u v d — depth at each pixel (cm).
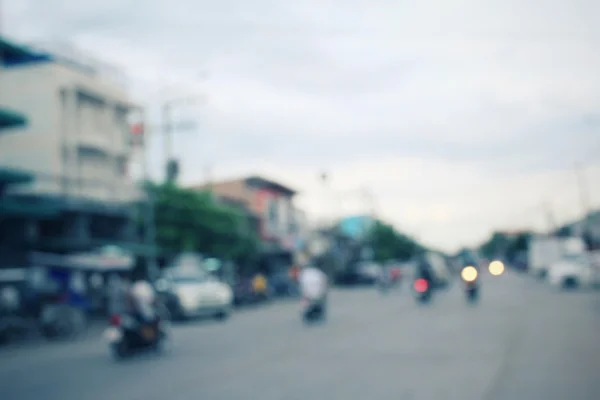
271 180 5419
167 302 2262
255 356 1166
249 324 1986
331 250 6103
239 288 3103
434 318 1788
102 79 3319
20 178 2331
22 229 2712
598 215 6419
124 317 1296
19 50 2872
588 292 2712
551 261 4716
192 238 3180
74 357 1359
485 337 1291
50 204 2700
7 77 3027
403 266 6538
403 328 1545
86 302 2027
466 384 799
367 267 5069
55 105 2980
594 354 1015
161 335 1323
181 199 3209
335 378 880
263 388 822
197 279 2408
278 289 3872
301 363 1044
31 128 2970
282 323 1944
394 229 9225
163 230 3130
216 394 794
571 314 1698
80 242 2861
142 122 2956
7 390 919
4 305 1767
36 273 2177
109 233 3219
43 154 2944
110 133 3297
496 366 933
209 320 2308
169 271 2594
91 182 3080
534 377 834
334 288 4947
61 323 1828
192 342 1500
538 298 2448
